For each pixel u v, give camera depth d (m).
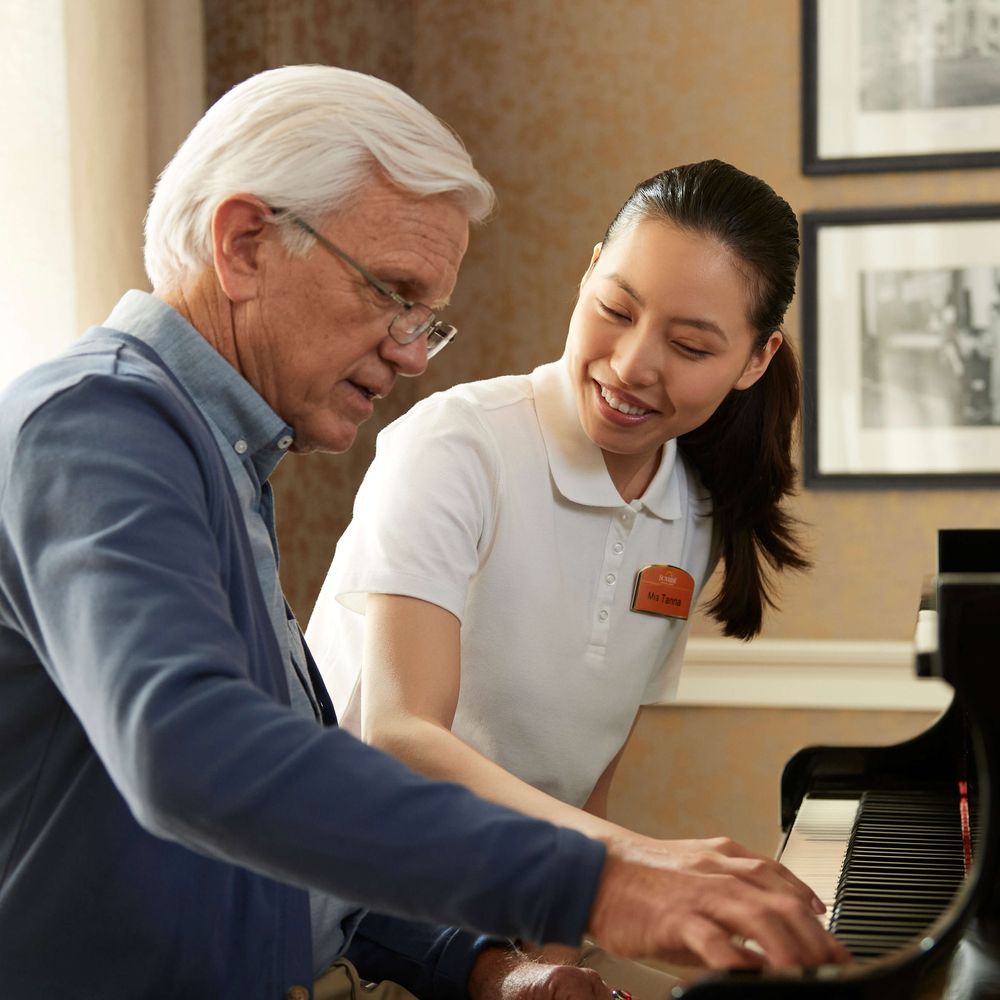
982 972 1.20
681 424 1.79
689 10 3.57
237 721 0.98
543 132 3.65
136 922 1.23
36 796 1.23
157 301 1.36
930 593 1.69
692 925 0.99
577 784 1.99
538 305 3.67
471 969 1.70
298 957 1.35
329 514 3.43
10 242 2.40
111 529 1.05
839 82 3.50
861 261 3.51
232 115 1.32
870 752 1.87
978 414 3.48
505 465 1.84
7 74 2.40
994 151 3.45
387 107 1.31
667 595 1.94
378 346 1.36
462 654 1.88
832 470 3.54
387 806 0.98
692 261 1.70
